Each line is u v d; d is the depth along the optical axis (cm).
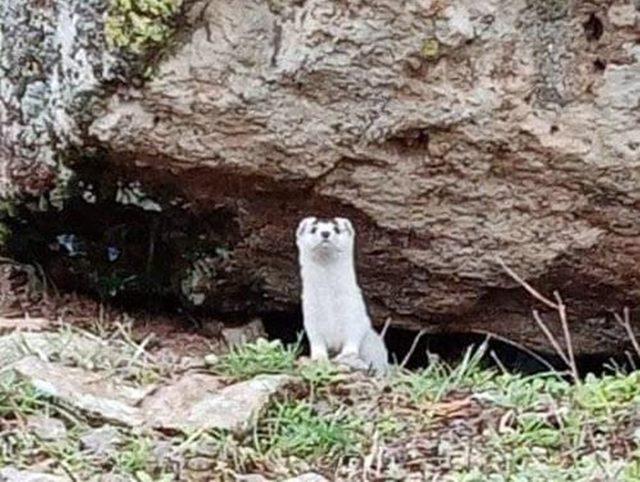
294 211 550
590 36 502
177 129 515
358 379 461
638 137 504
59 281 625
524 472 375
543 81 503
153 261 596
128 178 548
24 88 552
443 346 611
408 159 521
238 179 536
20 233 604
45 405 414
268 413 422
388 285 574
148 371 462
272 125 512
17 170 565
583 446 395
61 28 524
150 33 496
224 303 598
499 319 581
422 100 505
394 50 498
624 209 523
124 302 621
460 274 554
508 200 528
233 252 573
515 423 415
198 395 435
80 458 385
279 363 463
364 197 534
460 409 433
